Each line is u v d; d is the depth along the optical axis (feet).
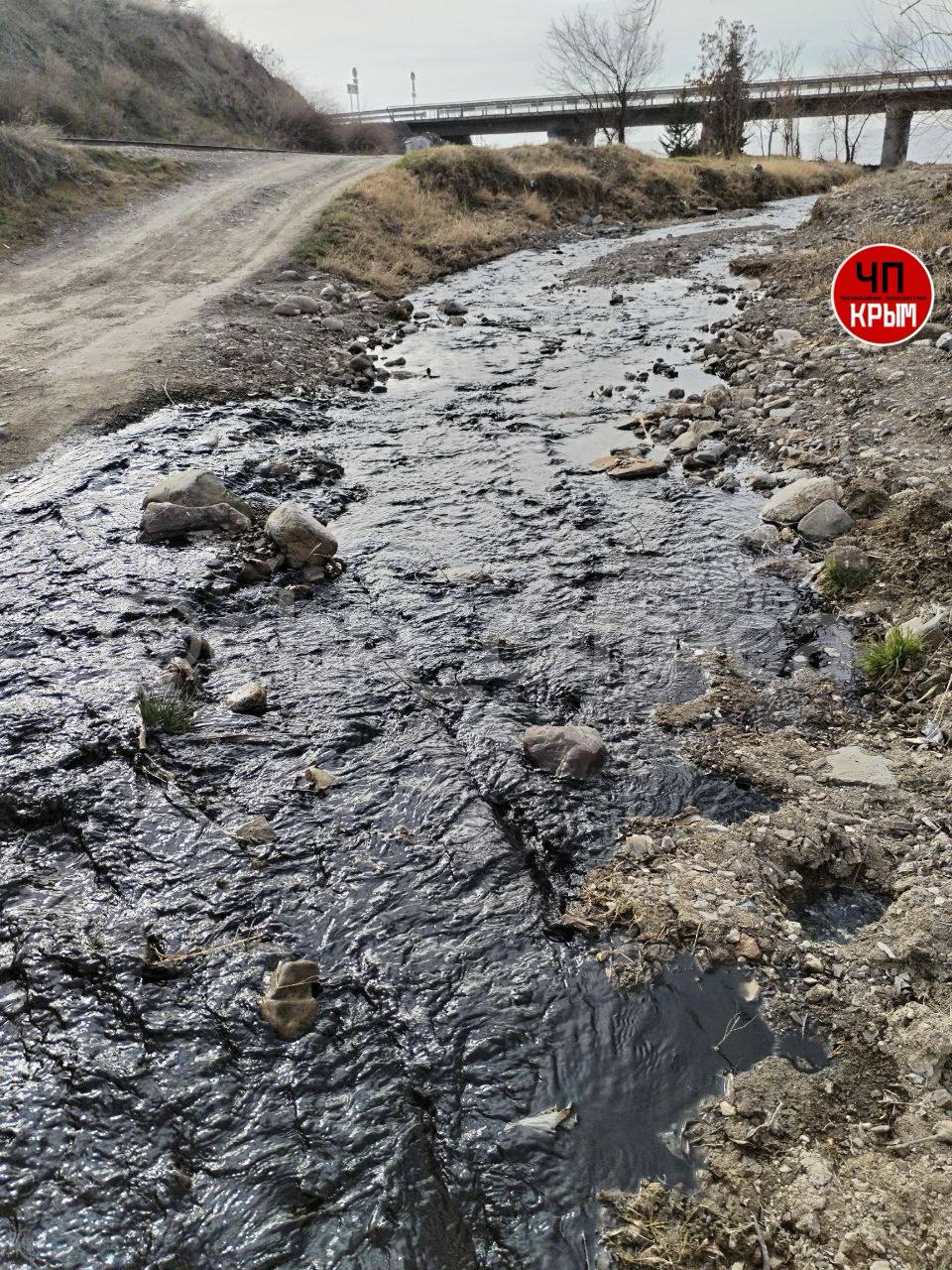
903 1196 9.71
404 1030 11.92
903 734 17.49
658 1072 11.39
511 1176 10.24
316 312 52.16
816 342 41.34
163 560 24.14
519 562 24.76
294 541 23.99
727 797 16.08
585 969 12.75
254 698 18.29
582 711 18.57
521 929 13.42
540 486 29.63
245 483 29.25
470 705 18.70
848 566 22.52
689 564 24.25
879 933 13.12
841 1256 9.21
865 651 20.13
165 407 36.22
